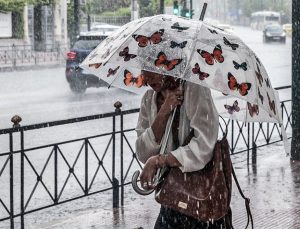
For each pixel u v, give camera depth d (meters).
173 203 4.06
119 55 4.22
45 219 8.10
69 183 9.95
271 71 35.38
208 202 3.99
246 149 11.16
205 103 4.03
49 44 45.97
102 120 16.78
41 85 27.42
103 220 7.53
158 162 3.99
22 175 6.92
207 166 4.05
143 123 4.40
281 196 8.51
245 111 4.65
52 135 14.45
